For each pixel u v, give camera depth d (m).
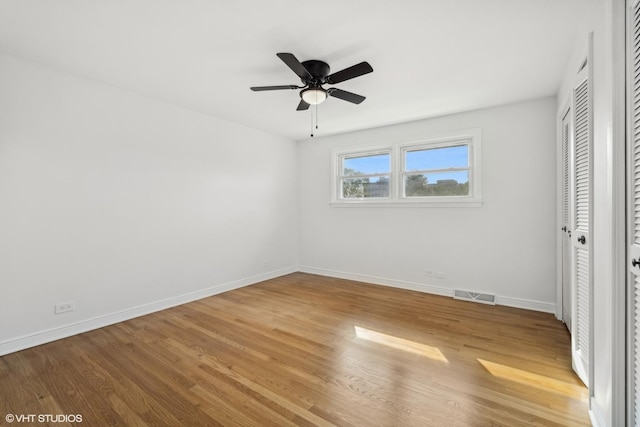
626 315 1.21
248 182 4.26
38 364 2.09
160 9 1.73
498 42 2.07
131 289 2.99
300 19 1.83
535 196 3.15
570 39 2.02
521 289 3.25
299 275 4.85
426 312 3.11
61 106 2.51
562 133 2.76
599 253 1.46
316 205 4.91
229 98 3.15
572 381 1.86
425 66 2.42
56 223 2.49
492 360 2.12
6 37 2.02
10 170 2.26
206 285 3.70
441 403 1.66
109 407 1.65
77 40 2.06
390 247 4.13
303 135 4.76
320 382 1.88
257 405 1.66
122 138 2.91
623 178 1.22
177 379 1.91
